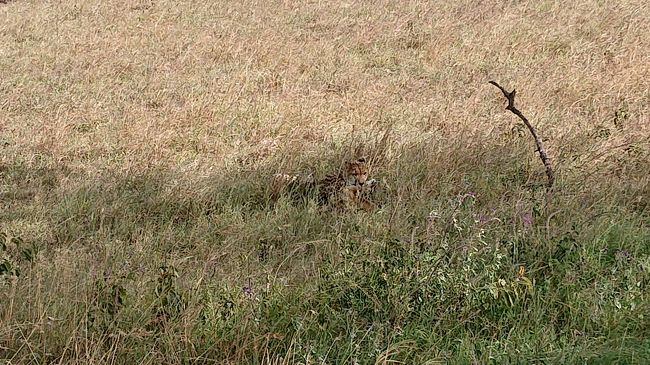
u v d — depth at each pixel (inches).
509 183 317.1
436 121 418.0
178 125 414.6
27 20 661.9
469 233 252.1
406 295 210.8
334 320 208.4
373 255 233.6
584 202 285.1
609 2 674.8
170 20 672.4
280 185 319.0
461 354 190.2
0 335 193.6
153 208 303.9
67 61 536.1
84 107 442.3
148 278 230.8
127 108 439.2
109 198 311.6
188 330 196.2
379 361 183.9
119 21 664.4
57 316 204.1
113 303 201.3
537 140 319.3
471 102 452.8
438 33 601.9
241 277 236.5
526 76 496.1
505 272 230.5
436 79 508.7
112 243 262.7
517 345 195.8
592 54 539.2
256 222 286.8
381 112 434.3
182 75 514.0
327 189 313.1
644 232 259.6
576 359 185.8
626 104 433.4
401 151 353.4
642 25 591.5
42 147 374.3
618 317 206.2
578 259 236.5
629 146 349.1
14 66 518.9
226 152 378.0
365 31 620.7
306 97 468.4
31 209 301.6
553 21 623.5
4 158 359.6
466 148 348.2
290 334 202.8
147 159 361.7
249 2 727.7
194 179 332.2
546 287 220.4
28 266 237.8
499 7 674.2
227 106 443.5
